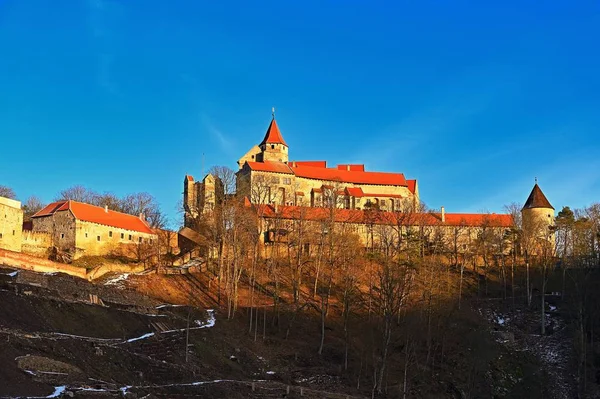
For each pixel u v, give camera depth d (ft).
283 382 276.21
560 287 449.89
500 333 376.89
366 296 412.36
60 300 267.80
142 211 613.52
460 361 336.70
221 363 277.64
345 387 285.23
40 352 203.41
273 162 643.45
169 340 279.69
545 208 593.01
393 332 340.39
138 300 333.01
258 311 370.32
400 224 499.92
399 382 300.61
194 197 591.37
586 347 347.56
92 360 216.74
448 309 373.61
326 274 440.45
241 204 456.04
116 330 269.44
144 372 227.20
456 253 503.61
